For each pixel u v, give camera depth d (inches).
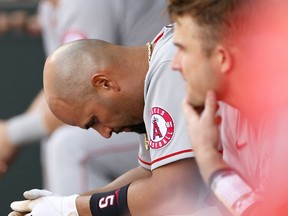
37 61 689.6
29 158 681.0
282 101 236.5
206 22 243.0
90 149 504.7
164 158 298.4
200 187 301.3
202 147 245.8
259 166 263.4
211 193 299.7
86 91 303.3
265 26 240.2
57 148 510.3
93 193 327.9
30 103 690.8
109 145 502.0
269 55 239.6
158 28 511.2
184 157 295.4
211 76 245.9
